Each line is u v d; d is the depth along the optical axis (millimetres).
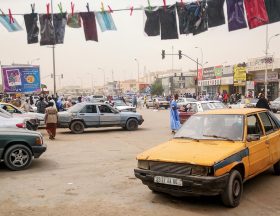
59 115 18297
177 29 10352
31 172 8953
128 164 9820
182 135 7148
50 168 9430
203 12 10094
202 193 5727
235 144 6395
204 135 6883
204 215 5637
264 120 7629
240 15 9719
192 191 5797
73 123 18344
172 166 5988
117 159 10633
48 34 10805
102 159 10672
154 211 5875
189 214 5695
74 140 15508
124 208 6070
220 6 9953
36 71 28906
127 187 7414
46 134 18141
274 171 8156
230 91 59281
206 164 5609
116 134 17750
